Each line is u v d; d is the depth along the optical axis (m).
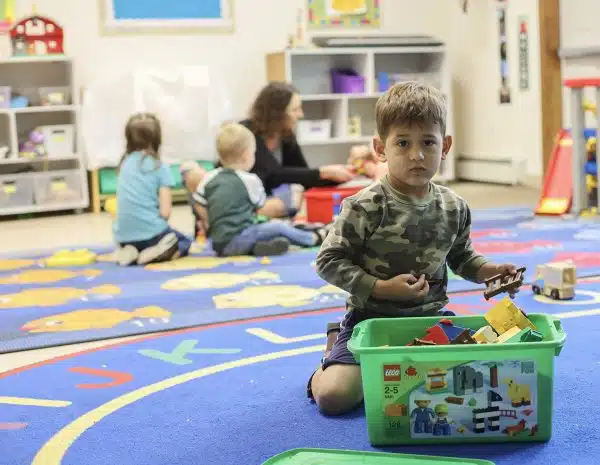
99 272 3.14
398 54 5.92
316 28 5.70
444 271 1.65
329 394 1.55
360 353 1.38
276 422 1.55
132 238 3.26
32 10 5.14
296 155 3.83
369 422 1.41
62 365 1.95
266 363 1.90
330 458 1.33
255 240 3.32
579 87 3.85
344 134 5.52
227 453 1.42
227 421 1.56
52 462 1.41
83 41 5.26
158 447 1.46
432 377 1.38
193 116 5.09
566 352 1.87
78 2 5.23
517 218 3.98
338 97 5.46
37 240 4.11
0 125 5.18
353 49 5.44
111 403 1.68
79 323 2.36
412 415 1.40
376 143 1.59
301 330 2.18
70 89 5.13
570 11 4.95
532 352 1.36
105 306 2.56
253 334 2.16
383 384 1.39
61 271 3.19
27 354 2.10
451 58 6.03
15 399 1.73
